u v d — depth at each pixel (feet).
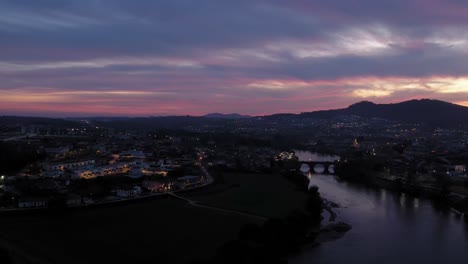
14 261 622.95
